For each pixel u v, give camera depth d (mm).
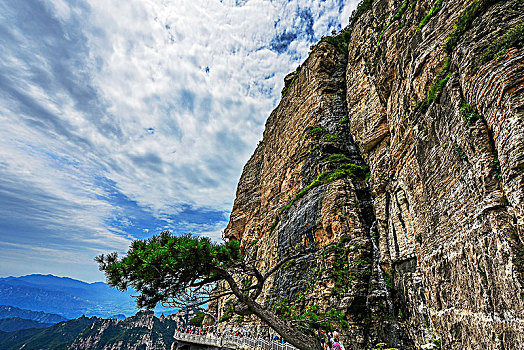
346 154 32875
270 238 38656
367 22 32656
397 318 19844
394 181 21969
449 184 13086
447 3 16406
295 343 11234
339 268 23969
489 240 9938
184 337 35938
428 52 16078
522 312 8281
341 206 26656
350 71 35344
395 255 20953
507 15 11422
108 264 10438
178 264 10055
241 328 34500
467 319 11320
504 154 9445
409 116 18766
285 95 55688
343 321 20859
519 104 9023
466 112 11805
